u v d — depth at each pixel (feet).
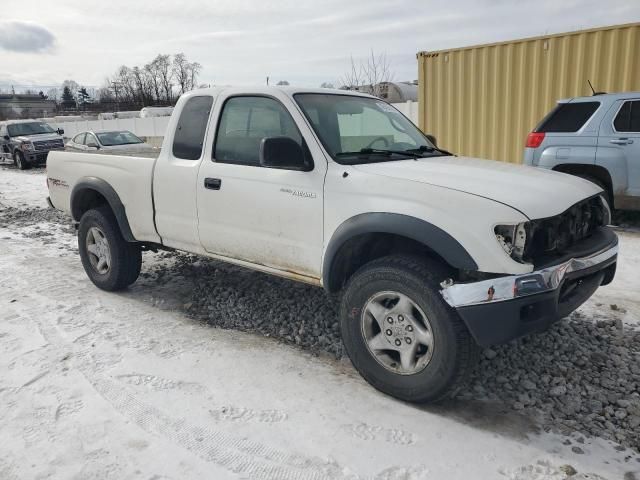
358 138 13.11
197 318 15.40
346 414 10.43
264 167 12.71
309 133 12.03
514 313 9.35
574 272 10.16
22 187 49.03
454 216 9.78
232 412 10.53
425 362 10.27
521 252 9.52
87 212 17.61
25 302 16.72
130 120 81.00
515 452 9.23
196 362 12.62
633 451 9.23
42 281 18.99
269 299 16.12
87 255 17.94
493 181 10.74
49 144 67.51
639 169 22.89
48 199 19.83
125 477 8.71
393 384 10.75
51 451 9.37
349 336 11.34
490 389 11.25
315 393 11.23
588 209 11.61
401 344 10.59
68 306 16.33
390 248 11.80
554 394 10.85
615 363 12.01
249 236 13.21
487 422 10.12
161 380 11.78
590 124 23.93
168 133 15.16
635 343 13.05
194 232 14.58
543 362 12.12
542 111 31.30
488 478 8.62
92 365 12.46
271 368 12.32
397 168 11.40
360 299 11.01
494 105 32.83
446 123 35.06
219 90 14.12
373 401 10.89
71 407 10.72
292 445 9.50
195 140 14.52
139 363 12.56
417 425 10.05
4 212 35.09
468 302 9.52
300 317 14.82
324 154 11.80
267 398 11.03
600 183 24.14
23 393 11.25
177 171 14.64
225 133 13.78
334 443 9.54
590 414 10.25
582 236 11.46
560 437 9.64
